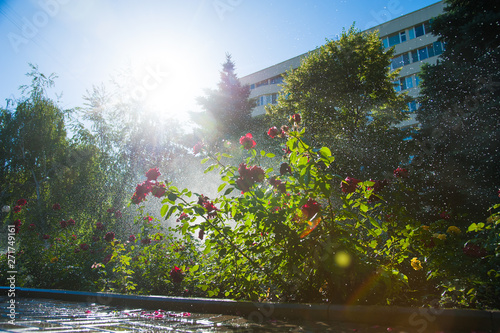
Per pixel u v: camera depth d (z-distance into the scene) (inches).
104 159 719.7
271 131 129.4
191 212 126.0
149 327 96.7
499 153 421.7
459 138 469.1
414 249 127.2
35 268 256.2
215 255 149.9
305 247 114.6
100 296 165.8
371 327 90.4
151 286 206.4
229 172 130.8
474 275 117.6
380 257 124.5
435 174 455.5
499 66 458.0
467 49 496.7
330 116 689.6
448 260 123.9
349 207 117.2
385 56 700.7
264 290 136.3
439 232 140.2
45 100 884.0
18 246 271.1
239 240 128.1
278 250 126.3
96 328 95.1
